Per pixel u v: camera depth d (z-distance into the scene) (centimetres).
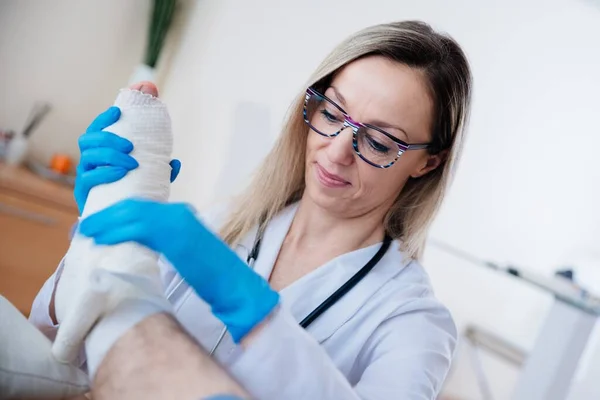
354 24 245
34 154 279
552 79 297
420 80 88
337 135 91
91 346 59
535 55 290
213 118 260
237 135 249
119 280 62
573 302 196
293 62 243
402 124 89
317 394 69
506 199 309
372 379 83
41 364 59
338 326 92
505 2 273
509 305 325
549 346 198
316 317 93
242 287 64
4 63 265
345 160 90
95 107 286
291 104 101
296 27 245
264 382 69
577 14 288
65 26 271
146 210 61
